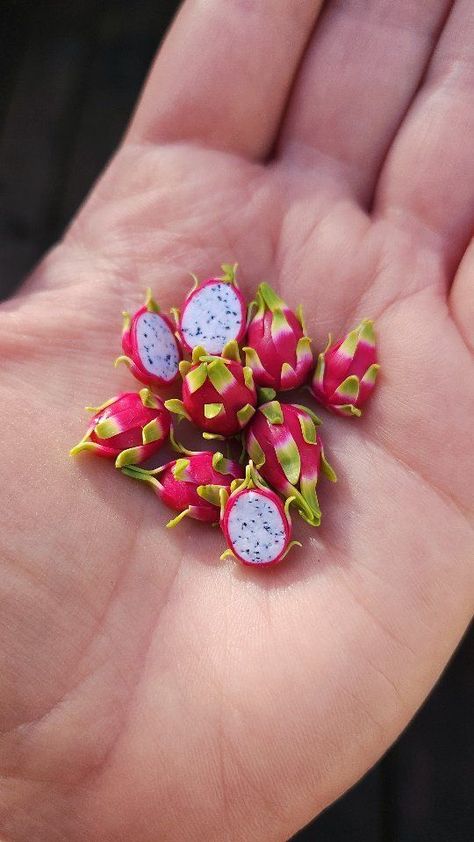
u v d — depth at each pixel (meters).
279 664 0.17
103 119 0.28
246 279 0.21
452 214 0.20
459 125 0.20
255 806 0.17
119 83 0.28
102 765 0.17
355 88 0.20
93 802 0.17
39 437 0.18
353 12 0.20
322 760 0.17
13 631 0.17
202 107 0.20
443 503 0.18
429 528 0.18
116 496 0.18
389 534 0.18
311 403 0.20
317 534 0.19
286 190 0.21
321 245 0.20
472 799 0.24
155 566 0.18
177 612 0.18
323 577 0.18
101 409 0.19
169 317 0.20
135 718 0.17
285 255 0.21
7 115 0.28
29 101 0.28
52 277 0.20
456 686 0.24
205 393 0.19
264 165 0.21
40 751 0.17
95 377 0.19
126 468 0.19
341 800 0.24
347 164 0.21
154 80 0.21
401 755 0.24
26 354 0.19
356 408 0.19
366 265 0.20
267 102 0.21
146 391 0.19
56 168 0.28
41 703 0.17
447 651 0.18
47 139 0.28
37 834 0.17
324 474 0.19
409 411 0.19
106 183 0.21
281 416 0.19
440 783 0.24
